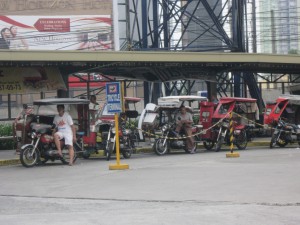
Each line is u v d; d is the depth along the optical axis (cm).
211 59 2270
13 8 4262
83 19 4312
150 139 2078
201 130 2077
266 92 4075
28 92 2188
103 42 4284
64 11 4312
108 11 4325
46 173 1447
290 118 2267
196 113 2644
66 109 1806
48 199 1034
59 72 2253
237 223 754
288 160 1599
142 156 1938
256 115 2325
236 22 2834
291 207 867
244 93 3269
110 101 1482
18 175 1430
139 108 3662
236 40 2841
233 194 995
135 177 1273
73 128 1662
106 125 1838
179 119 2005
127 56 2097
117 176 1305
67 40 4272
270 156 1761
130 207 914
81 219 815
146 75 2581
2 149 2238
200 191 1040
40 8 4294
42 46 4259
